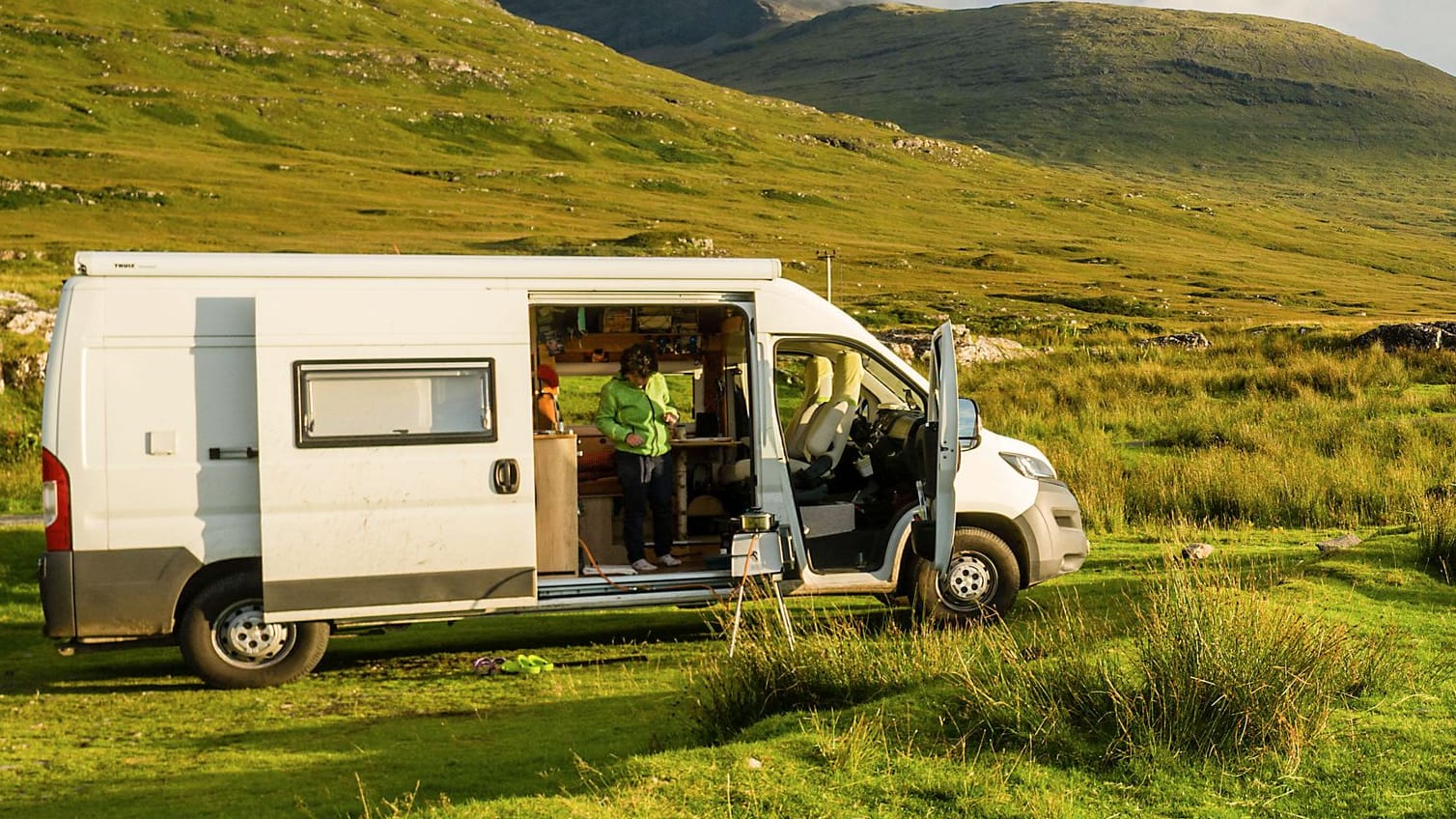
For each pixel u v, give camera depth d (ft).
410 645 31.65
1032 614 30.76
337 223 301.43
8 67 490.08
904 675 21.50
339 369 26.53
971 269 302.25
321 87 545.85
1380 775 16.85
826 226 400.26
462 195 377.50
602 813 15.58
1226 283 322.14
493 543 27.20
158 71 522.06
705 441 31.45
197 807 17.83
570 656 29.60
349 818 16.85
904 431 30.66
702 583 28.78
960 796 16.26
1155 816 15.94
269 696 26.27
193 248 247.91
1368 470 53.67
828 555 30.40
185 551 26.32
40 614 36.40
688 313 32.89
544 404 30.94
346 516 26.53
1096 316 201.05
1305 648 19.62
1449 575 29.99
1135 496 52.85
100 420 25.99
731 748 17.93
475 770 19.03
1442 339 99.66
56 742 22.66
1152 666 19.13
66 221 276.82
